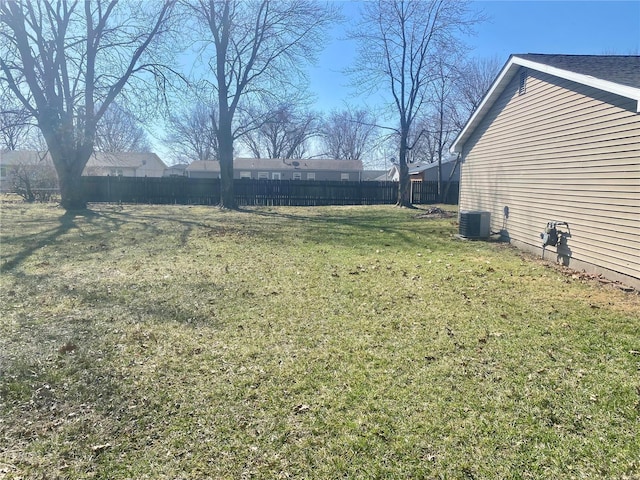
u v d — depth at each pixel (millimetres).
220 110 18922
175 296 5039
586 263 6617
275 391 2824
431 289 5449
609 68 7066
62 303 4715
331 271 6465
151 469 2080
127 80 16656
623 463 2121
